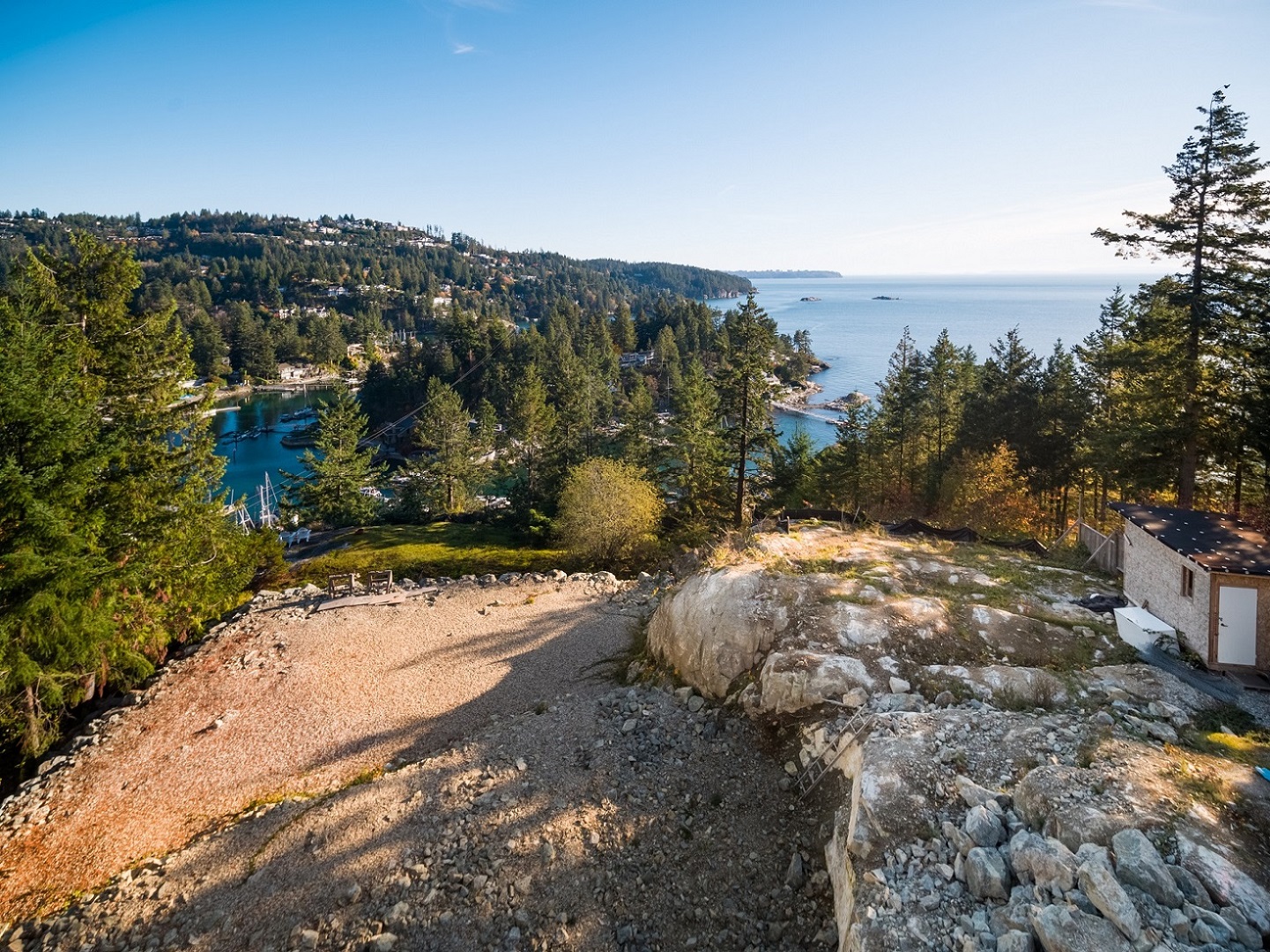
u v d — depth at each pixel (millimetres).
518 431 70625
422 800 14656
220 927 11906
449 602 29312
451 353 116000
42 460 18656
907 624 15773
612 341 145125
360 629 26375
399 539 52906
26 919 13367
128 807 16875
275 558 39562
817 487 53000
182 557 26312
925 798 10492
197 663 24266
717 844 12555
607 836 13031
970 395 52500
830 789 12602
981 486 38875
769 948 10508
